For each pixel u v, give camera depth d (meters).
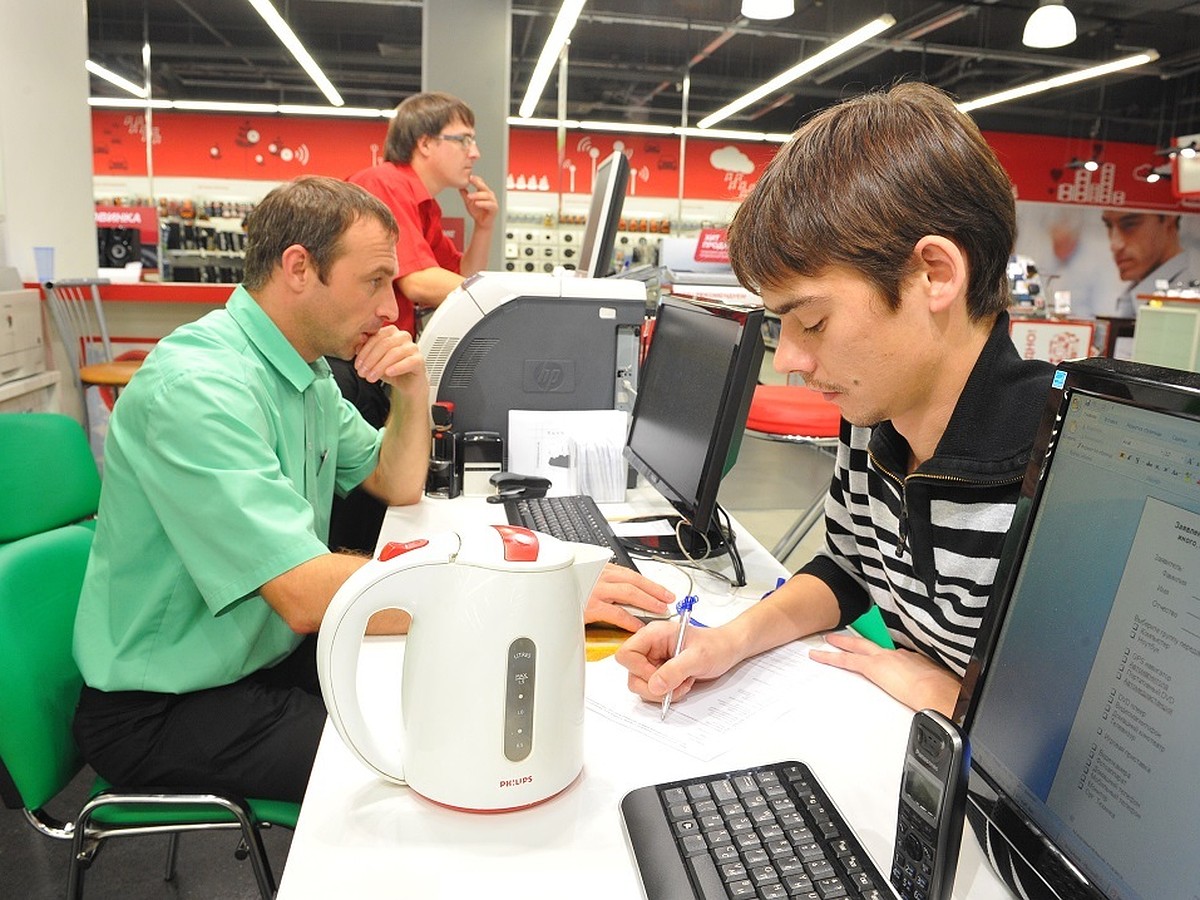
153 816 1.16
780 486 5.03
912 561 0.98
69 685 1.25
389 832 0.72
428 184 2.97
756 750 0.86
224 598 1.14
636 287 2.00
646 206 11.39
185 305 4.15
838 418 2.42
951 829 0.56
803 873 0.63
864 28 7.50
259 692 1.26
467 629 0.71
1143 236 12.27
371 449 1.77
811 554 3.82
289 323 1.45
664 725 0.91
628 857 0.70
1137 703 0.51
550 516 1.61
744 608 1.27
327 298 1.43
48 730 1.16
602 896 0.65
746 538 1.65
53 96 3.96
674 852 0.67
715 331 1.42
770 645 1.08
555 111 11.27
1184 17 9.37
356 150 11.12
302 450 1.48
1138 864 0.49
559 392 2.01
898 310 0.77
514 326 1.94
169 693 1.23
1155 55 8.28
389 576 0.72
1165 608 0.50
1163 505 0.51
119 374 3.54
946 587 0.91
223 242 10.37
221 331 1.36
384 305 1.50
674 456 1.52
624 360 2.03
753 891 0.62
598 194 2.41
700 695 0.98
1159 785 0.49
